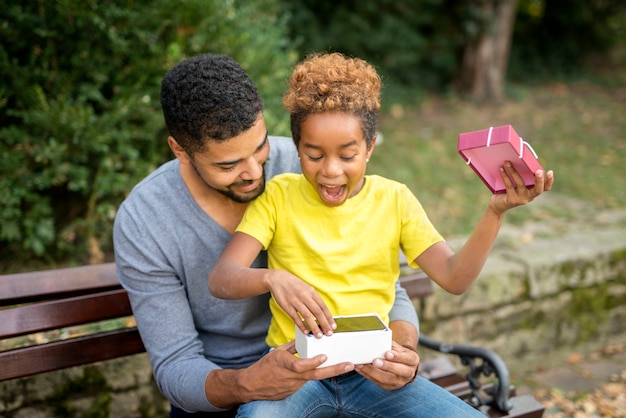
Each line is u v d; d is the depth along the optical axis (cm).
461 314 302
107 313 183
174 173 164
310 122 139
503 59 760
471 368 215
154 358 158
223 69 143
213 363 157
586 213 421
